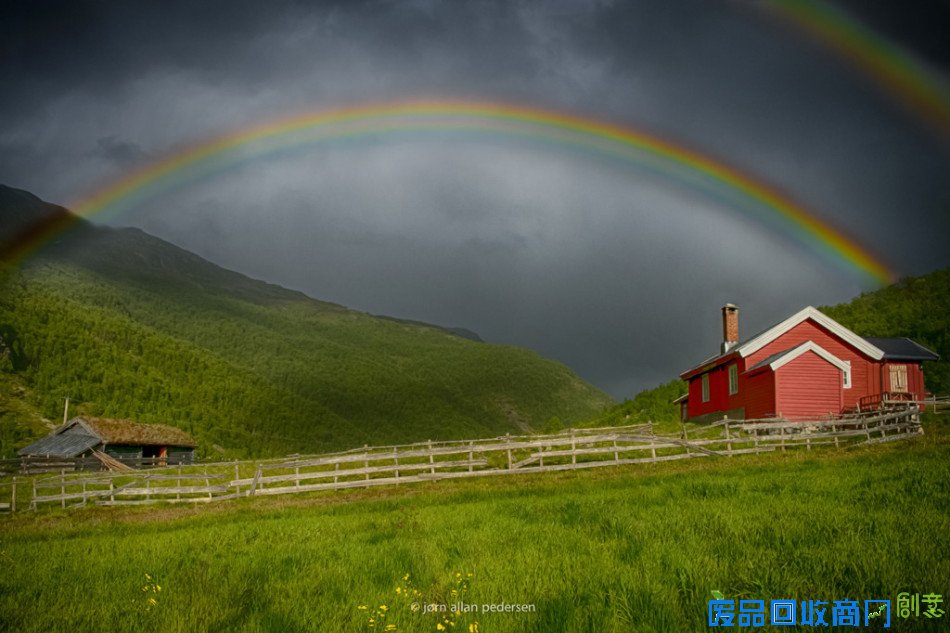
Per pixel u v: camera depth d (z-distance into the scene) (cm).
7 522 2473
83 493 2870
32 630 639
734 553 784
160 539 1480
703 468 2288
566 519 1210
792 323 3675
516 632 560
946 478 1308
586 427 5631
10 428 13212
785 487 1416
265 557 1036
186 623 625
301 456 3453
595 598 631
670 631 540
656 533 943
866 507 1059
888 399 3366
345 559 972
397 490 2406
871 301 5653
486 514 1422
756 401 3553
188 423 18050
